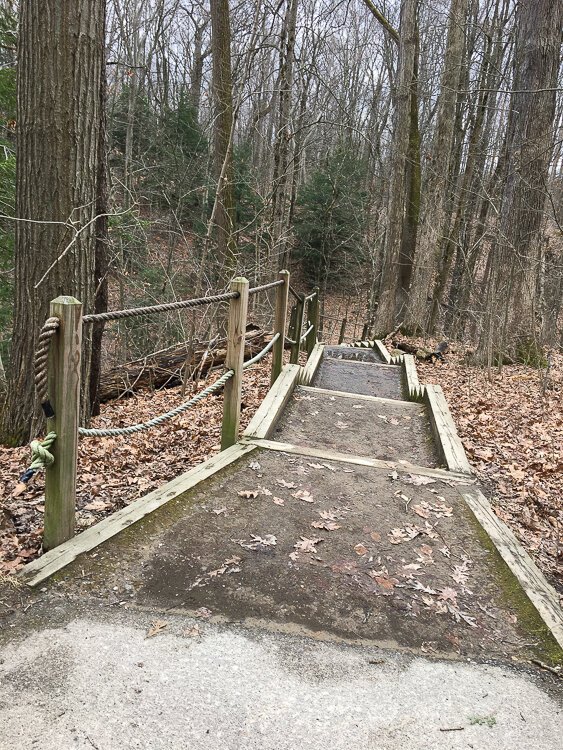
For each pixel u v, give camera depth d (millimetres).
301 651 2264
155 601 2514
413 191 17375
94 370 7227
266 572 2812
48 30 4922
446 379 10250
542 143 10297
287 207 22281
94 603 2461
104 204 6484
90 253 5711
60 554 2771
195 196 18594
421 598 2703
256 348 10969
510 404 8000
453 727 1907
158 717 1854
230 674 2092
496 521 3570
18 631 2234
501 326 10281
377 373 8914
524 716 1979
